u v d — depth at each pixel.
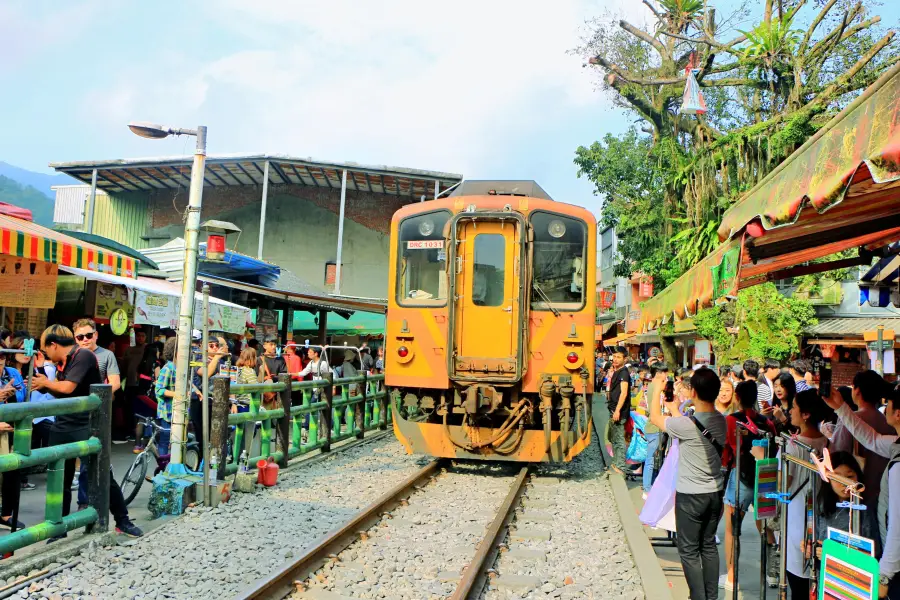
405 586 5.57
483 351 9.78
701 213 19.52
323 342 23.05
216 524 6.98
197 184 8.12
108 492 6.32
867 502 4.65
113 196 27.75
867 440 4.67
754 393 5.74
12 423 5.41
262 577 5.28
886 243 6.73
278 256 27.59
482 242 9.92
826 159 3.27
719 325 19.06
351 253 27.56
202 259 8.54
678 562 6.72
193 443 8.55
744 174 18.69
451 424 10.69
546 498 8.98
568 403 9.77
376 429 15.10
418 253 10.22
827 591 3.68
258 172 25.28
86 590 5.11
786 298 19.62
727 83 20.77
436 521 7.59
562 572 6.09
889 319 20.12
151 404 10.89
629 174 24.48
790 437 4.67
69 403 5.84
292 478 9.49
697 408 5.27
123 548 6.11
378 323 26.02
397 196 27.64
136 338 13.02
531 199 10.04
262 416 9.52
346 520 7.38
